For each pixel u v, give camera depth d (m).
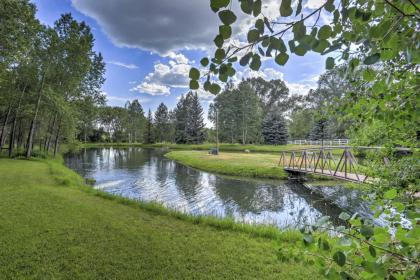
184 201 8.61
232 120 35.81
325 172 8.89
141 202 5.79
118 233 3.78
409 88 1.12
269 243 3.55
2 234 3.54
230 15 0.74
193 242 3.55
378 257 0.68
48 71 14.16
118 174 13.88
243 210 7.57
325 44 0.79
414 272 0.64
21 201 5.27
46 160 14.37
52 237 3.52
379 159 2.49
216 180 12.28
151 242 3.50
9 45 8.70
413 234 0.65
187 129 43.94
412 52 0.70
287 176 12.22
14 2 8.25
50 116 17.89
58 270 2.71
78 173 13.88
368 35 0.79
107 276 2.63
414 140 1.74
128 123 52.81
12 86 14.28
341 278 0.76
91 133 44.72
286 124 35.50
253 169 13.61
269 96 44.53
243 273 2.70
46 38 13.62
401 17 0.71
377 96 1.29
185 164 18.55
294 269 2.76
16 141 20.23
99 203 5.57
